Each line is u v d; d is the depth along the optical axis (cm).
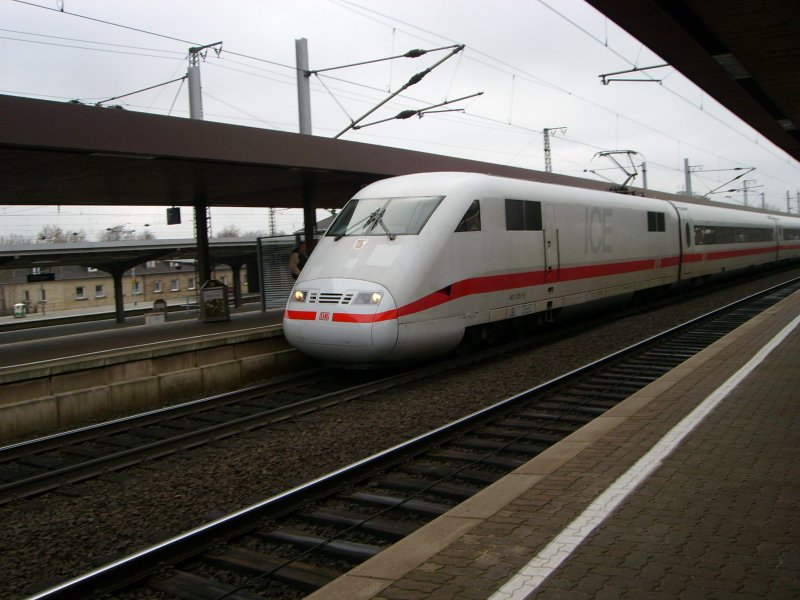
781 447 610
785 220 4062
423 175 1302
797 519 452
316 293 1130
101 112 1096
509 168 2058
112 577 463
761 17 960
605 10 917
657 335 1460
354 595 377
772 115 1727
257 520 561
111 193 1716
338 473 641
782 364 991
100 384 1057
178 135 1196
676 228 2259
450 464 713
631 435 671
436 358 1310
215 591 457
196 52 2020
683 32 1016
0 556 538
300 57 1852
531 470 582
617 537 436
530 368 1230
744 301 2205
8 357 1285
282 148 1366
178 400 1141
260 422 915
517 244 1355
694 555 405
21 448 841
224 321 1853
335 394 1043
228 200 2042
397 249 1137
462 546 434
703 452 605
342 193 2042
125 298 7031
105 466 752
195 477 702
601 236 1714
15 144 1005
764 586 365
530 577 387
